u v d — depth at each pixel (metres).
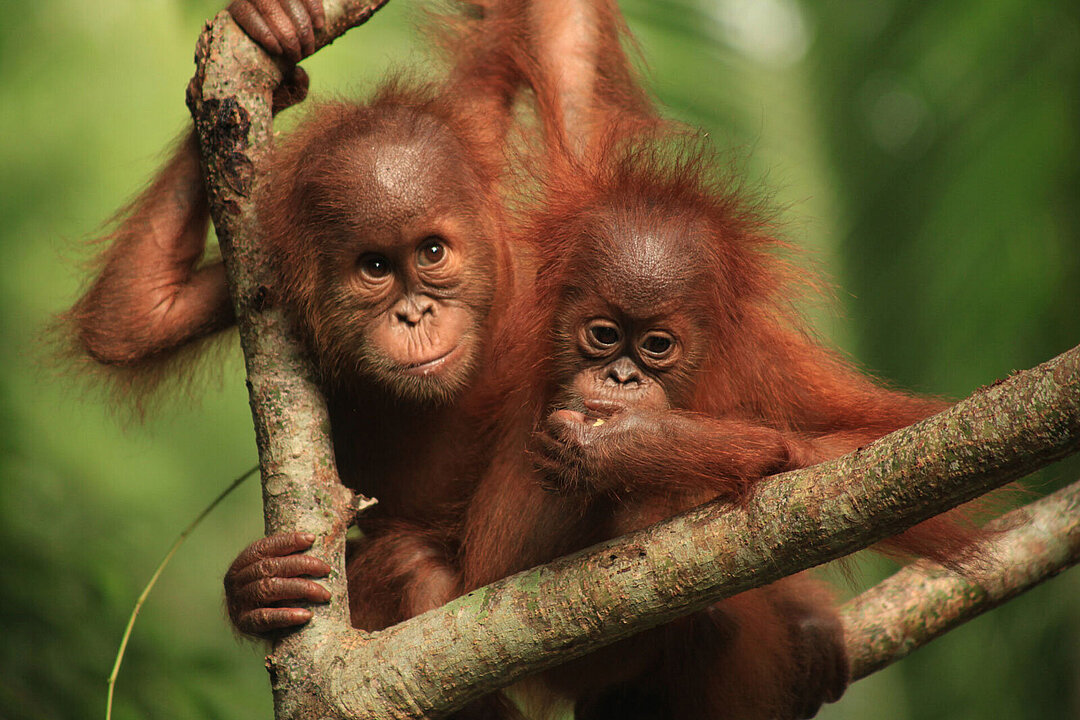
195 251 8.50
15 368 12.98
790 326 8.00
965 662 12.24
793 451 6.46
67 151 16.20
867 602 8.60
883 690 12.33
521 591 5.88
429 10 10.33
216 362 8.98
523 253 7.84
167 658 9.95
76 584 9.92
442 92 8.26
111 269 8.48
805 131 13.29
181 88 16.59
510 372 7.60
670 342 6.82
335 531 6.60
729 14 13.68
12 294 14.97
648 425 6.48
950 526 6.54
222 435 16.78
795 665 8.38
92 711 9.36
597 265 6.81
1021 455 4.98
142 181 9.45
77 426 15.02
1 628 9.58
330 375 7.66
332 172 7.40
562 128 9.15
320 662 6.22
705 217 7.04
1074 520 8.11
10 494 10.48
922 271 12.69
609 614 5.71
